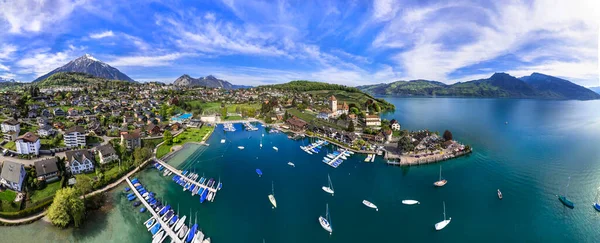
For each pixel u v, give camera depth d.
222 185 94.00
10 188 78.31
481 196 85.94
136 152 107.25
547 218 73.50
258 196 86.00
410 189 91.31
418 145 131.75
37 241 62.09
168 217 71.75
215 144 150.75
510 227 69.75
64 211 65.19
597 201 81.31
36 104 190.12
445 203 81.81
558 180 97.25
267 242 63.66
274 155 130.38
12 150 102.31
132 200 81.00
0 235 63.09
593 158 121.00
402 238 65.62
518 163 115.06
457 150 127.88
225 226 69.50
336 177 102.00
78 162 91.88
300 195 87.00
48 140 117.19
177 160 120.00
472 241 64.50
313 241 64.25
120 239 63.47
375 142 147.50
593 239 65.31
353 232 67.81
